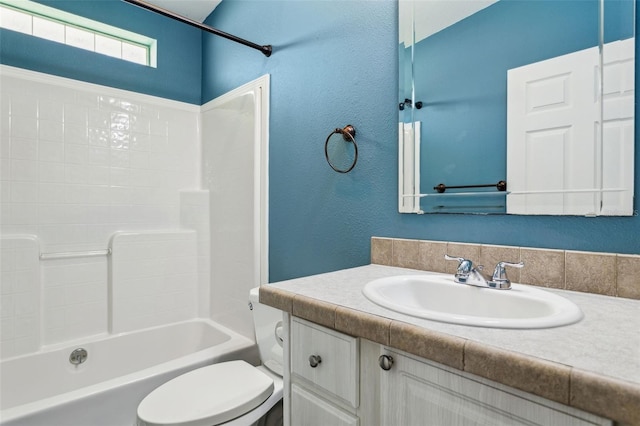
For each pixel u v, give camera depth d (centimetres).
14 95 193
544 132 98
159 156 246
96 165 220
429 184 123
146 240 234
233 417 121
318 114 164
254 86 204
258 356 205
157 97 245
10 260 189
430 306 100
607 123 88
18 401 178
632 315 70
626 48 85
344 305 77
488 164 109
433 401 61
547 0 97
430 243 119
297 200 176
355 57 147
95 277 218
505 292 88
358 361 74
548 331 60
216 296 246
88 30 228
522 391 51
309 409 85
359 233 146
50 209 204
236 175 224
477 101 111
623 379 43
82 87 215
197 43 264
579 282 90
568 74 93
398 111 132
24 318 192
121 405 152
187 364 174
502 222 106
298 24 176
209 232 254
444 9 120
